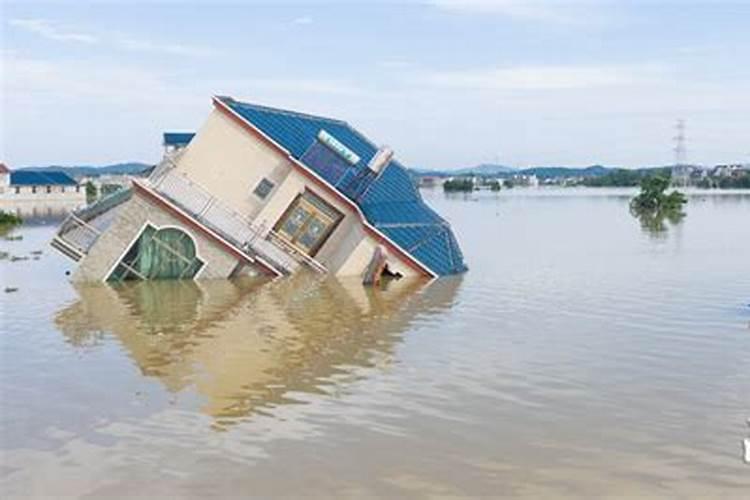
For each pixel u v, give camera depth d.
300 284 41.84
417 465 15.70
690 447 16.45
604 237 72.94
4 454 16.48
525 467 15.55
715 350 24.88
